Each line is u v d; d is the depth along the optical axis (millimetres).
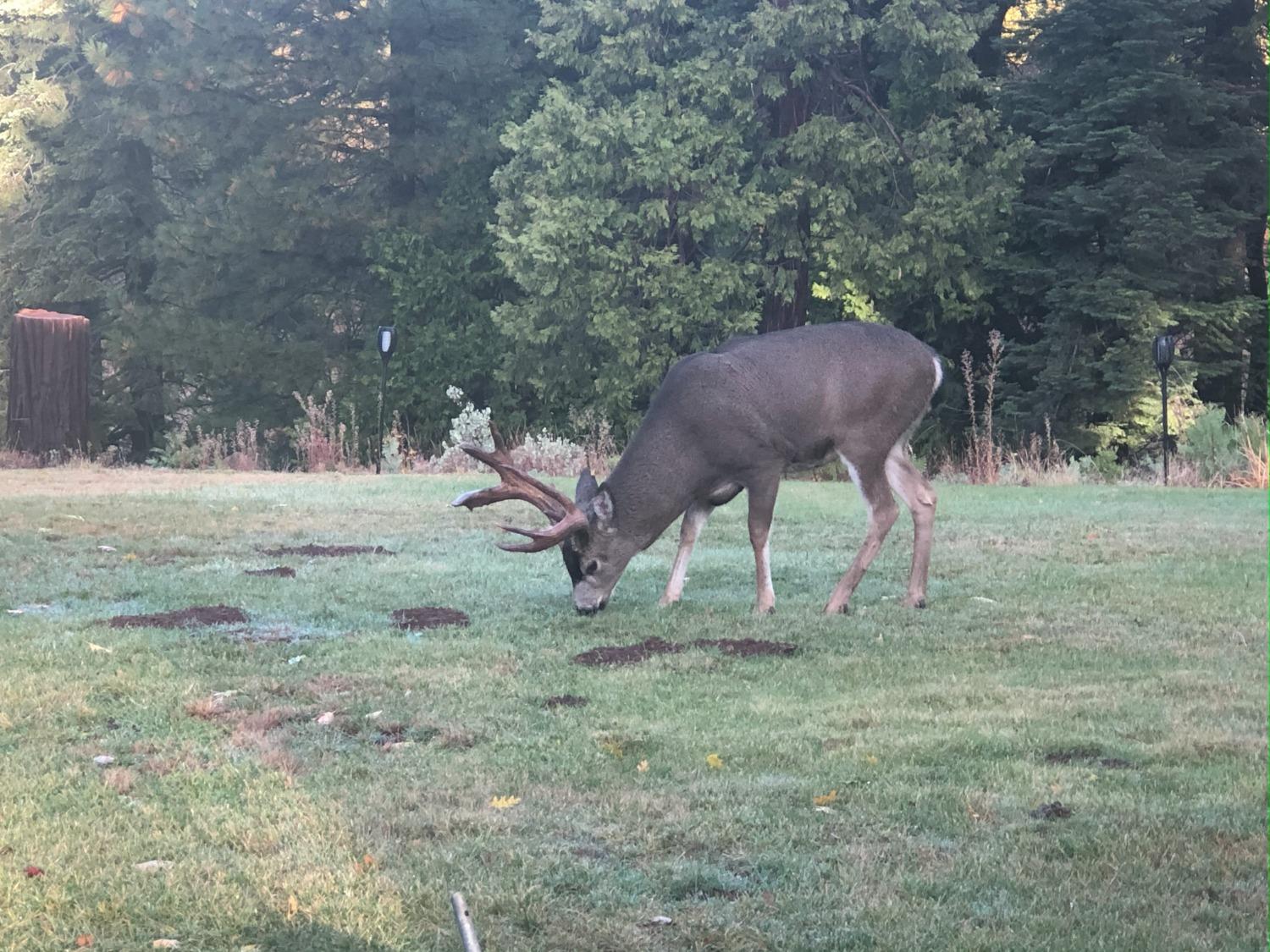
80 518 11898
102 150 31328
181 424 31859
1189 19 24875
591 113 26172
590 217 25141
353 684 6320
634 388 26062
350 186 30078
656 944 3686
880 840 4402
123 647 6941
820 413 8086
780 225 25766
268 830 4441
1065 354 24500
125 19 30016
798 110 26641
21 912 3807
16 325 19031
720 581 9297
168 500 13422
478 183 28984
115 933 3707
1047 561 10039
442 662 6789
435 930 3748
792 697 6164
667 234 26641
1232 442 19141
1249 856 4250
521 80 29250
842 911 3869
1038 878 4105
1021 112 25156
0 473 16750
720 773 5082
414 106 28906
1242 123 25609
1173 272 24672
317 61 28906
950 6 25469
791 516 12734
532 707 5984
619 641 7355
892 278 24453
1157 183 23641
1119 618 7949
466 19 28641
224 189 29203
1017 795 4812
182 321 28594
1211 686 6320
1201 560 10016
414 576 9211
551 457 19578
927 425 25672
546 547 7758
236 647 6988
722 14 26688
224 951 3621
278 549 10305
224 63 28484
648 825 4527
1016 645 7242
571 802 4750
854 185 25234
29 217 32875
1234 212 24453
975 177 24922
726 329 25297
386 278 29016
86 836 4383
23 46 32250
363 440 24094
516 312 26469
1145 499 14383
